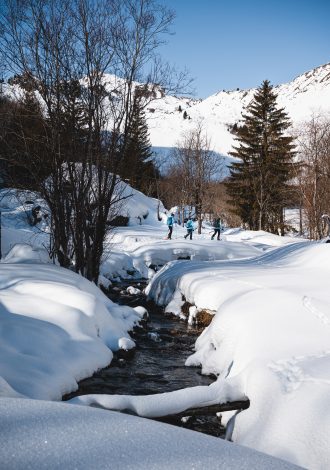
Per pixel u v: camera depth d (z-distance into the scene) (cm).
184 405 427
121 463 179
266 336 594
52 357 584
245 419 438
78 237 1073
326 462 334
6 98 1013
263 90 4050
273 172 3884
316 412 381
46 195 1054
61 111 1025
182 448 198
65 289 773
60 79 1021
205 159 3588
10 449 180
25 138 985
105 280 1491
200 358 732
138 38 1034
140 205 3734
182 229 3481
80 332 679
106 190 1112
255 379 467
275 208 3884
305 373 453
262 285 884
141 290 1521
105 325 775
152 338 881
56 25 1002
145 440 203
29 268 905
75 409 232
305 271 1026
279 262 1274
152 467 178
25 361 545
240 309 720
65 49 1012
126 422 221
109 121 1090
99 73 1037
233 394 467
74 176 1070
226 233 3288
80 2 1004
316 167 3048
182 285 1159
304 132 3356
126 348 755
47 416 217
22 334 596
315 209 3009
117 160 1084
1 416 211
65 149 1040
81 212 1064
